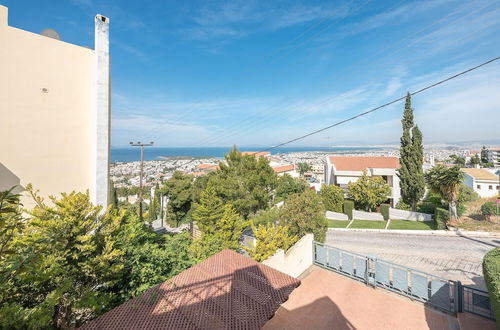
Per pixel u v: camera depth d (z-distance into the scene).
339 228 20.77
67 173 8.50
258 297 4.93
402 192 24.64
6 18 7.29
